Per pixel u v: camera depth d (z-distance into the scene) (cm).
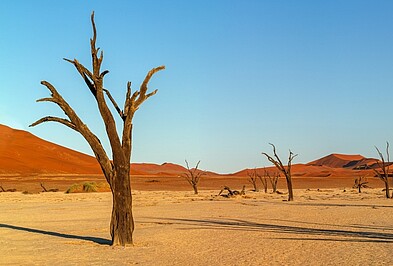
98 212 3403
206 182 10506
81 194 6538
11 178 10462
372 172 15338
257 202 4409
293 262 1314
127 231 1656
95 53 1591
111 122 1602
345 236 1878
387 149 4981
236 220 2645
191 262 1327
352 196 5494
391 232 2003
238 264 1293
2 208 3897
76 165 14712
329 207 3609
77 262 1341
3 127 16125
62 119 1583
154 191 7562
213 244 1689
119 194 1648
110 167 1650
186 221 2612
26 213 3347
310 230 2105
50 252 1525
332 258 1366
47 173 12550
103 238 1897
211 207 3769
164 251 1532
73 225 2470
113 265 1291
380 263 1269
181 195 6022
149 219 2753
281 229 2162
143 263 1318
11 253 1512
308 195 5862
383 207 3581
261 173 19050
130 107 1642
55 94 1573
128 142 1650
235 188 8956
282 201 4538
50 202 4716
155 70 1681
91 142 1609
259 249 1559
